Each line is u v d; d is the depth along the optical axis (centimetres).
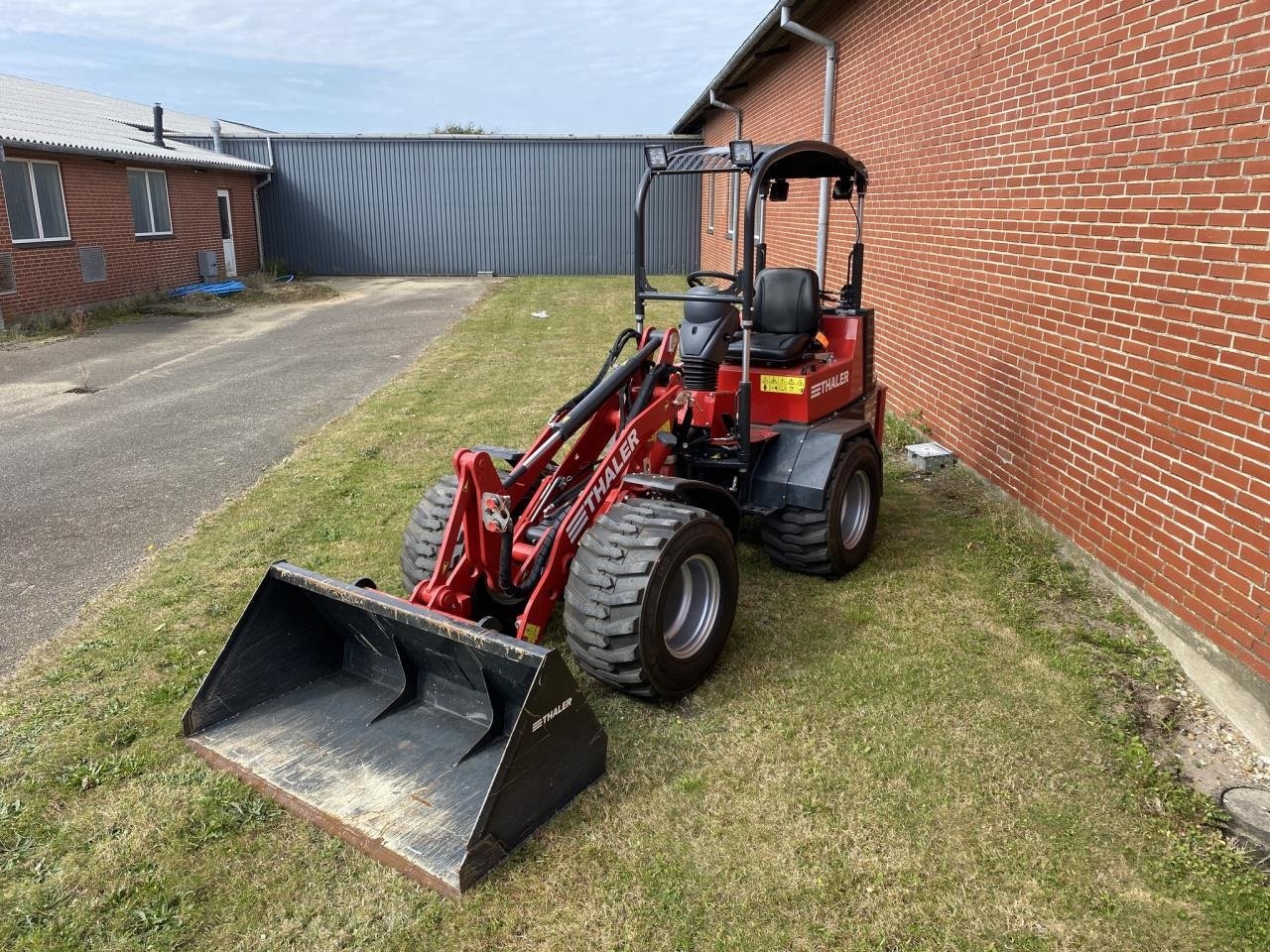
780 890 277
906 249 791
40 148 1414
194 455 745
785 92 1267
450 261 2405
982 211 628
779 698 382
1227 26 380
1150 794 321
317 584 344
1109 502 474
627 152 2319
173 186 1898
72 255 1564
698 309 472
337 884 279
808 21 1078
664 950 255
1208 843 298
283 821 305
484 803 276
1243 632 367
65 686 392
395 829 291
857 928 263
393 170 2339
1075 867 288
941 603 470
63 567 521
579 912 268
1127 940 260
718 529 385
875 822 307
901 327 810
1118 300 463
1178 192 414
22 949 255
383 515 600
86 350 1266
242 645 353
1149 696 383
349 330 1444
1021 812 312
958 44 663
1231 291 378
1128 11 451
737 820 307
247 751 333
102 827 303
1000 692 386
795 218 1178
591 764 321
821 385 511
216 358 1204
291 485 662
